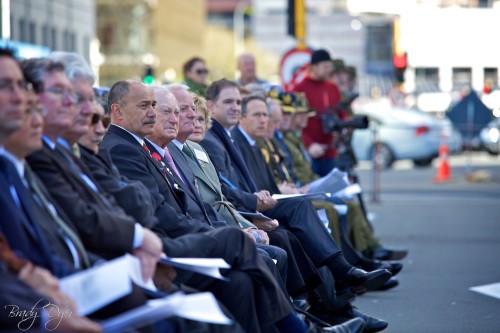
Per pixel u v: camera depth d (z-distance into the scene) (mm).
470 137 57750
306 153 23797
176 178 15117
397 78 54719
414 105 86438
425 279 21594
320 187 20266
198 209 15000
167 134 15227
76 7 90750
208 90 18875
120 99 14469
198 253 12086
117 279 9711
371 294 19891
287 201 16812
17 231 9945
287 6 33938
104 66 118000
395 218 33031
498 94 62844
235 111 18781
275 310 12180
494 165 58844
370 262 19859
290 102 23172
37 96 11078
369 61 107688
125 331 9375
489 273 22328
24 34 71688
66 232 10578
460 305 18719
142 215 12398
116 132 14430
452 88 138750
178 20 137875
